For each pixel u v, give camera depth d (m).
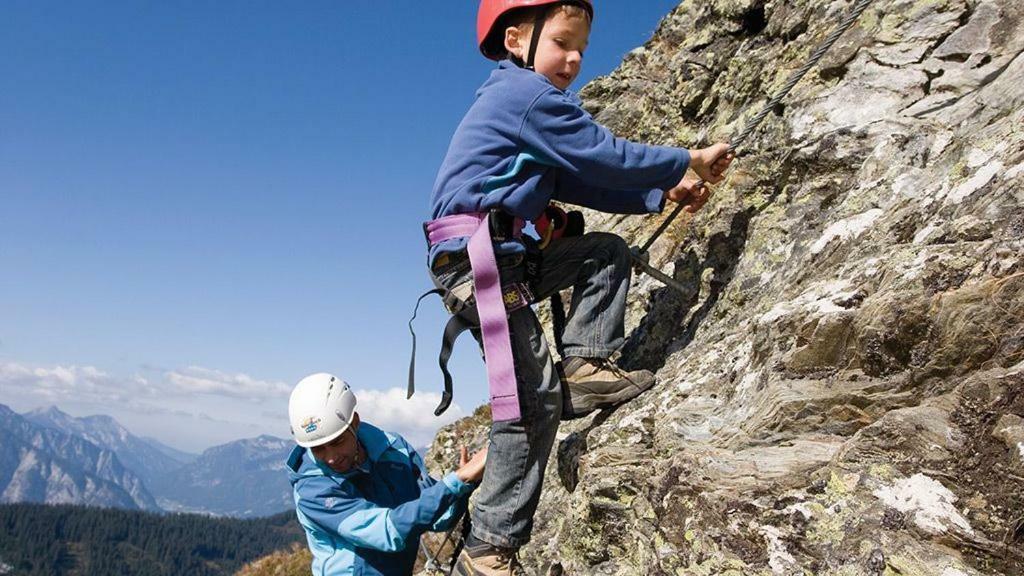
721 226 6.07
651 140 9.47
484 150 4.52
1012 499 2.80
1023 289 3.07
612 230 8.37
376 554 4.80
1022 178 3.39
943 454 3.04
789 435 3.69
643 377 4.93
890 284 3.61
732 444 3.90
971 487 2.93
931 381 3.30
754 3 8.19
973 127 4.58
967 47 5.16
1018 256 3.13
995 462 2.89
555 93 4.50
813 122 5.71
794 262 5.01
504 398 4.16
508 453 4.31
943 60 5.25
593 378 4.74
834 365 3.72
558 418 4.43
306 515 4.88
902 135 4.89
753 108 7.02
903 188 4.50
